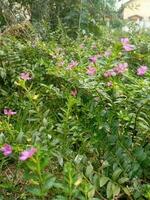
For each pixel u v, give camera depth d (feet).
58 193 1.16
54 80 1.95
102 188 1.17
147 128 1.30
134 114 1.36
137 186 1.15
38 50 2.37
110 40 3.09
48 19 3.79
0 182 1.27
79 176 1.08
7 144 1.11
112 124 1.35
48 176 0.97
